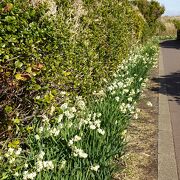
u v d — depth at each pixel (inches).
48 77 171.0
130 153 201.5
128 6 526.9
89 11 269.9
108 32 331.6
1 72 132.2
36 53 152.8
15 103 151.1
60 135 159.3
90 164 142.5
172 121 279.6
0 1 133.9
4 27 135.3
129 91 272.7
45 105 165.3
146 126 256.7
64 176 129.2
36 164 127.4
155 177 175.2
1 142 143.0
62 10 215.3
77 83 216.7
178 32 1919.3
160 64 693.9
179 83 465.7
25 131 157.4
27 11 152.6
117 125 183.6
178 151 213.0
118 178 169.6
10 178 129.4
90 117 181.2
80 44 237.8
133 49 598.9
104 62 321.7
